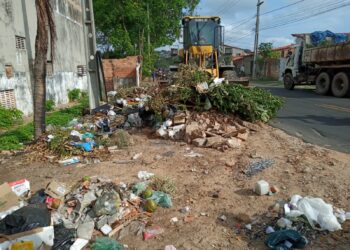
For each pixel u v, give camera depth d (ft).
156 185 14.62
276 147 20.49
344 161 17.25
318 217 11.29
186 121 24.57
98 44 98.53
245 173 16.11
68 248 10.48
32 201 13.01
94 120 28.68
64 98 55.42
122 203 12.98
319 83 54.65
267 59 124.06
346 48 46.11
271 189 13.83
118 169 17.34
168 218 12.25
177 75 28.89
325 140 22.54
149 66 91.30
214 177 15.84
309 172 15.67
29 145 23.20
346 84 47.55
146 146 21.77
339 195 13.24
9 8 36.68
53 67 50.19
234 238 10.90
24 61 39.96
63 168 18.08
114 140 22.20
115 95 40.09
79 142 21.65
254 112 26.07
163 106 26.30
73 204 12.82
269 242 10.36
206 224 11.75
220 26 43.93
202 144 21.12
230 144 20.56
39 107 23.94
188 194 14.12
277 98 29.25
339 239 10.46
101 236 11.32
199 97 26.11
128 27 90.53
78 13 68.54
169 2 93.97
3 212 12.28
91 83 31.99
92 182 14.83
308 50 57.16
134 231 11.51
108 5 85.30
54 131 23.85
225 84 27.37
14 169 18.35
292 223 11.28
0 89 34.27
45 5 23.00
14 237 10.15
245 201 13.26
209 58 43.50
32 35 43.16
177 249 10.44
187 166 17.48
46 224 10.99
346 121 28.86
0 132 30.27
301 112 34.30
